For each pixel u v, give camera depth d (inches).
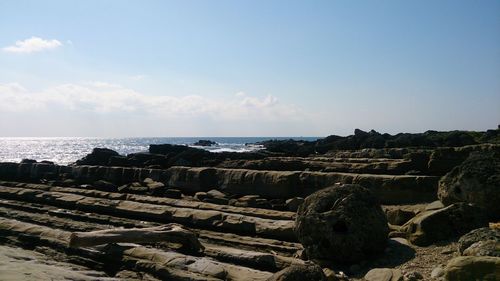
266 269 424.5
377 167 789.9
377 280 363.9
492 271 290.4
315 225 434.6
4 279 330.3
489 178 474.0
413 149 1373.0
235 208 653.3
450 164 669.3
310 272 309.4
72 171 1085.1
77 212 711.7
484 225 433.4
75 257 467.5
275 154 1456.7
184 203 703.7
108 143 6013.8
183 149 1616.6
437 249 411.2
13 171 1182.9
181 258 419.5
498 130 1902.1
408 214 531.2
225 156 1307.8
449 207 443.8
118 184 1005.2
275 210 641.6
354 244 418.9
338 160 1048.8
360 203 438.6
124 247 458.9
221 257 452.8
